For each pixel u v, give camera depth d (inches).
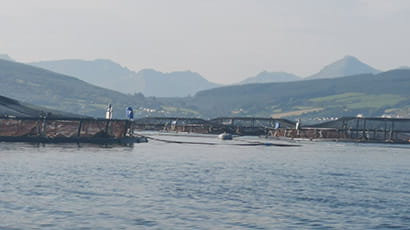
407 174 3730.3
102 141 5959.6
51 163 3393.2
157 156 4623.5
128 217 1802.4
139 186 2532.0
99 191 2316.7
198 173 3265.3
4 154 3880.4
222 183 2778.1
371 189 2753.4
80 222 1705.2
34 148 4613.7
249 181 2923.2
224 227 1710.1
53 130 5605.3
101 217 1787.6
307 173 3540.8
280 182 2928.2
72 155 4097.0
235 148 6909.5
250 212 1964.8
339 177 3341.5
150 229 1652.3
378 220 1907.0
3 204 1925.4
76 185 2459.4
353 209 2106.3
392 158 5772.6
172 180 2827.3
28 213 1797.5
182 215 1865.2
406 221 1902.1
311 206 2140.7
